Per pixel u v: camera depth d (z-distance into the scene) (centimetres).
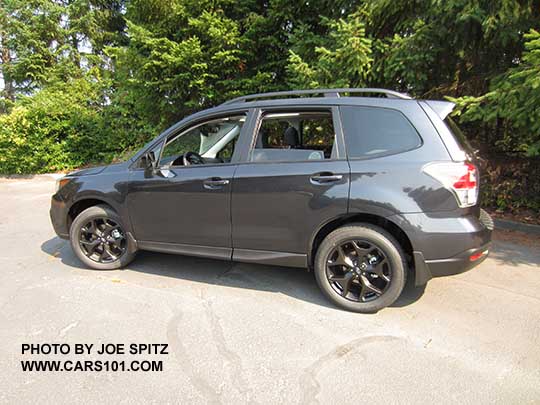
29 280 323
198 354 217
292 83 619
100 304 277
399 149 248
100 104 1232
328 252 269
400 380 193
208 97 712
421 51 470
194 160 330
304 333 238
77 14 1400
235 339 232
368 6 493
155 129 984
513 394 183
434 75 535
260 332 240
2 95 1391
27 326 247
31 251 405
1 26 1274
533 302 280
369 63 494
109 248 347
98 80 1280
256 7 716
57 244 432
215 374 200
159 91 741
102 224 346
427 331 240
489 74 494
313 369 203
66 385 192
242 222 286
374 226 260
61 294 294
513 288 304
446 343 227
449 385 189
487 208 541
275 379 195
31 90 1391
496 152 573
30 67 1316
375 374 198
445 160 238
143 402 180
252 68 731
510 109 391
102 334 238
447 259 241
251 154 285
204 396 183
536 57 344
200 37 720
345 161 257
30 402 180
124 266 350
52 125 1060
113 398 183
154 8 740
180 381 195
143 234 327
